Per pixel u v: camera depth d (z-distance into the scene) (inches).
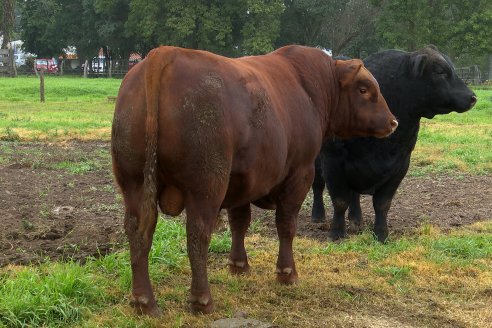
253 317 208.7
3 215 331.9
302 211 385.1
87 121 798.5
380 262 277.0
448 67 299.0
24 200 370.0
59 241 287.0
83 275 222.4
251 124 200.1
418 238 318.3
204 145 186.5
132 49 2471.7
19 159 508.4
